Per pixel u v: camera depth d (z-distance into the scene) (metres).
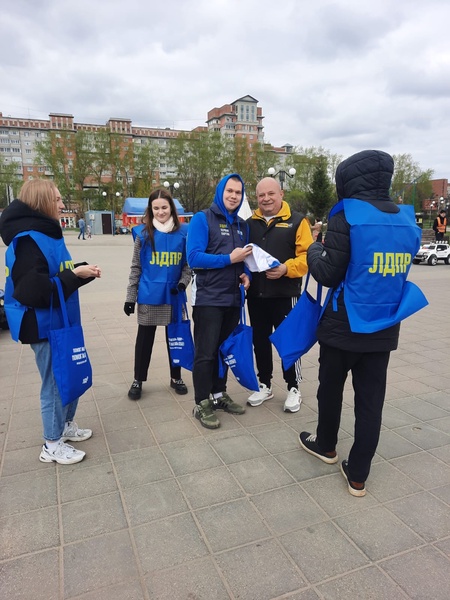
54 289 2.39
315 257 2.36
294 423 3.25
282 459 2.74
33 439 3.00
